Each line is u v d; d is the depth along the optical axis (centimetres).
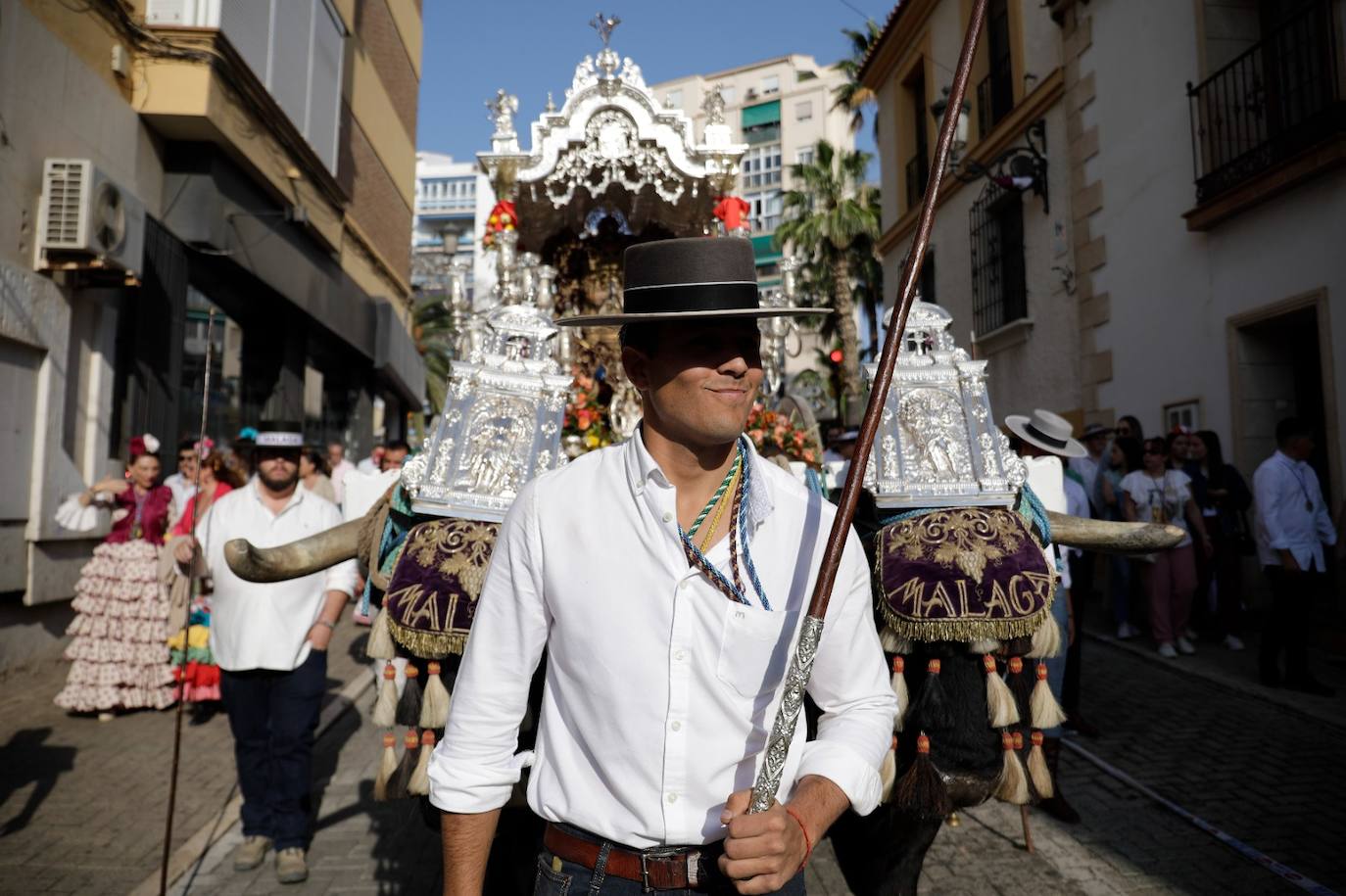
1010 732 234
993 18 1237
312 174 1188
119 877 354
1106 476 746
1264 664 603
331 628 380
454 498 254
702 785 138
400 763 245
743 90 4281
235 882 353
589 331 538
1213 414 792
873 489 260
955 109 145
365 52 1547
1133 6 893
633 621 140
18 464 642
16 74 645
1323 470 734
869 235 1902
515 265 477
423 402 2033
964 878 349
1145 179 881
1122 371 927
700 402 142
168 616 584
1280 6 776
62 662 701
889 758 230
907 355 279
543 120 476
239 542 250
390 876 359
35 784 455
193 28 822
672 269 143
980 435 264
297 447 399
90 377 740
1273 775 452
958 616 229
